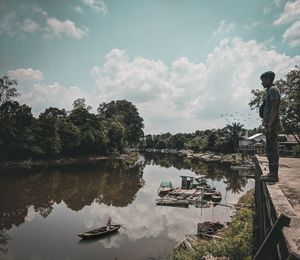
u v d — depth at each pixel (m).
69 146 72.12
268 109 5.91
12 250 19.42
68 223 25.72
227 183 49.12
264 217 5.61
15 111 63.28
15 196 34.94
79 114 83.25
